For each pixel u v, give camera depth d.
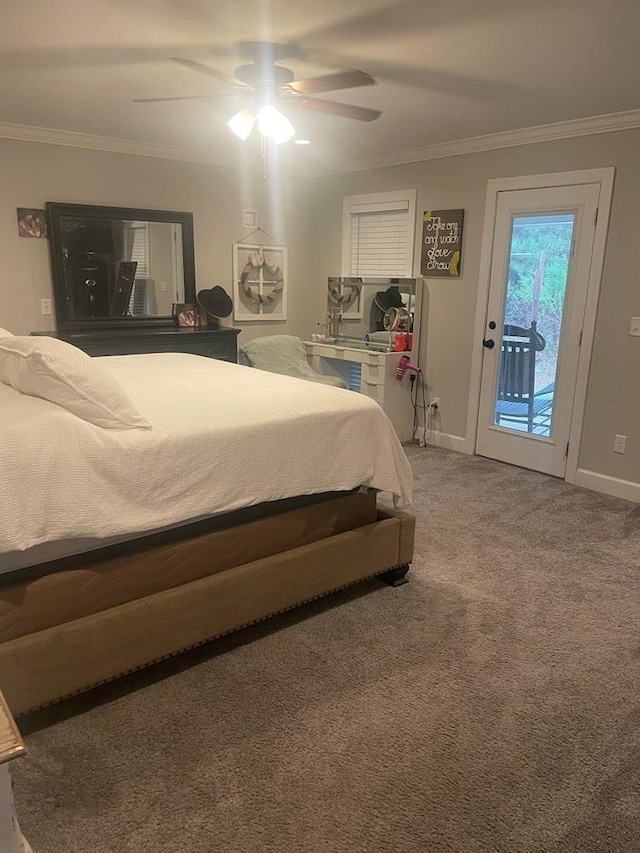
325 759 1.76
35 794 1.62
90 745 1.80
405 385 5.04
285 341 5.34
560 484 4.12
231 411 2.33
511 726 1.90
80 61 2.84
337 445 2.48
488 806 1.61
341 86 2.59
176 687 2.06
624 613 2.56
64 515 1.78
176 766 1.72
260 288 5.73
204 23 2.37
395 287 5.06
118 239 4.81
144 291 5.02
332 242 5.80
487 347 4.56
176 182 5.04
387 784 1.67
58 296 4.61
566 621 2.49
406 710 1.97
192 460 2.05
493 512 3.62
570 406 4.09
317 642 2.33
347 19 2.31
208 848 1.48
